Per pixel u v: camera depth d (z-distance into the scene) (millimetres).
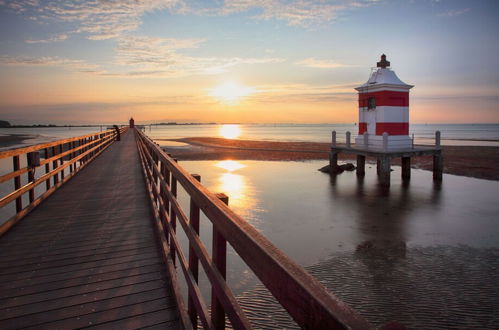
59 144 8609
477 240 8891
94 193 7652
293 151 36156
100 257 4039
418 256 7844
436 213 11773
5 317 2791
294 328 4965
